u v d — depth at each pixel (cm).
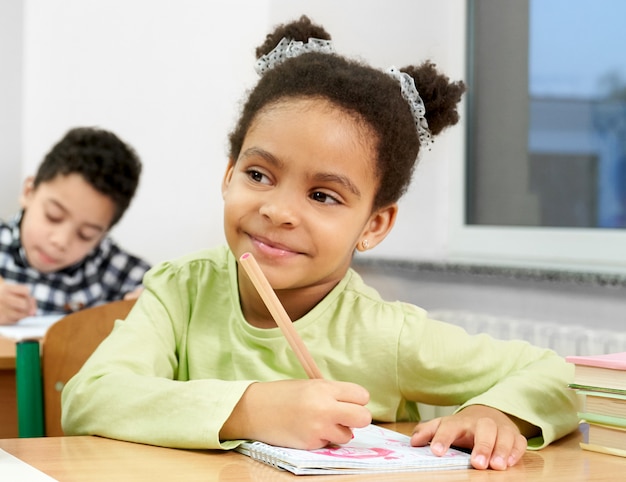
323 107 91
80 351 134
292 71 95
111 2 261
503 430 83
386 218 103
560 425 92
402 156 100
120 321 104
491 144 225
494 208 225
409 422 106
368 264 228
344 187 91
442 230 236
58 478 67
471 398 102
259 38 225
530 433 91
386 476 72
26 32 271
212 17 236
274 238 90
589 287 182
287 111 91
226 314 105
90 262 233
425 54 230
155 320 103
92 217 219
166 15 248
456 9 227
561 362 103
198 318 106
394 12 228
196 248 242
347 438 77
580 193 203
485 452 79
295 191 90
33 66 271
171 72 247
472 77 228
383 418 103
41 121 272
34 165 272
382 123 95
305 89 92
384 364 100
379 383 101
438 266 208
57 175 218
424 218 235
